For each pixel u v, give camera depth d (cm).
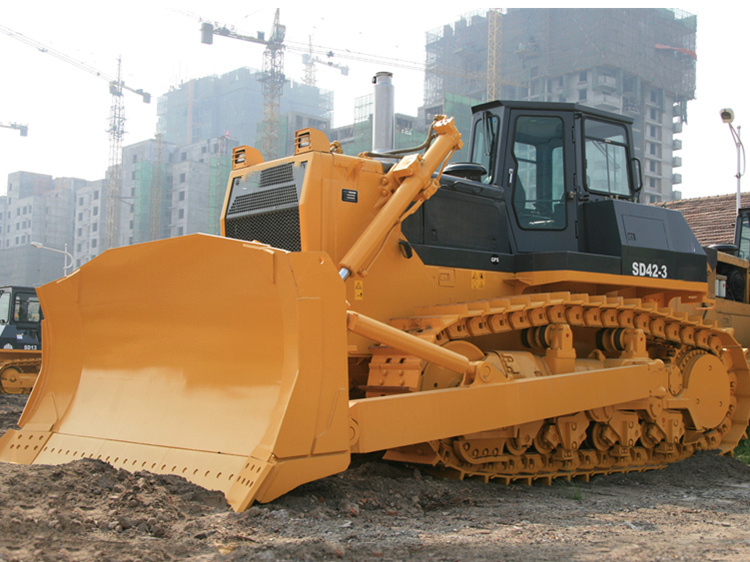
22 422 552
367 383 560
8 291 1666
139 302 498
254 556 308
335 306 423
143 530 336
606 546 360
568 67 10525
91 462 427
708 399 751
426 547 343
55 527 322
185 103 15075
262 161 643
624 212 704
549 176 712
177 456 437
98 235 10412
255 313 430
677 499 547
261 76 9719
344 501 420
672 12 11444
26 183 12138
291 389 401
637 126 10556
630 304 691
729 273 1088
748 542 380
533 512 456
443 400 485
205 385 457
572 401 583
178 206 9525
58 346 564
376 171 594
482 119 739
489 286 658
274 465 385
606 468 660
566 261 647
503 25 11350
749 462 757
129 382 503
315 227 546
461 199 655
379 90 905
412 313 594
